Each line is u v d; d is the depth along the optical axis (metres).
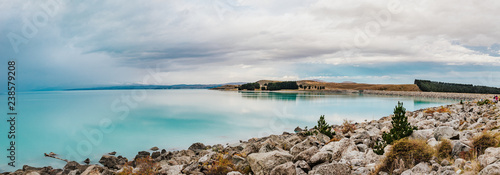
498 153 8.46
